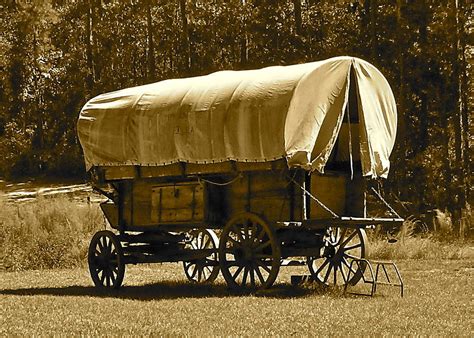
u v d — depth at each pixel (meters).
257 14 51.09
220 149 20.47
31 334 14.22
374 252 31.30
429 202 44.75
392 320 15.58
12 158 56.53
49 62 59.81
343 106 20.08
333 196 21.27
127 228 22.72
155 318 15.88
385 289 21.00
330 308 17.19
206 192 21.12
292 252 21.08
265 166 20.05
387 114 21.36
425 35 47.00
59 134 57.28
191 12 54.59
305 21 50.56
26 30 59.75
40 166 56.62
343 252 22.12
